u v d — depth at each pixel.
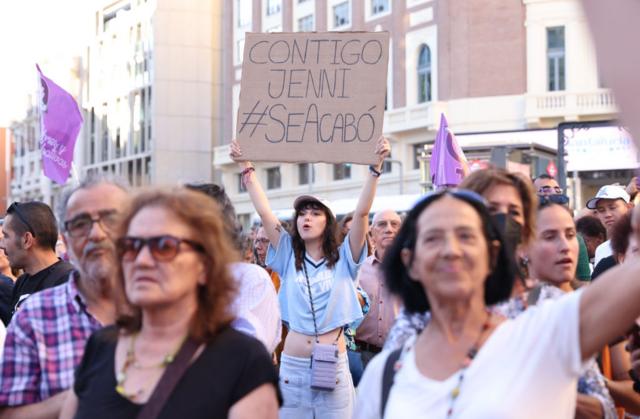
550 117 31.72
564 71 31.88
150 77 50.28
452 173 7.41
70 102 8.64
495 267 2.73
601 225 7.50
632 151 1.59
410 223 2.80
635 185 8.58
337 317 6.02
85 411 2.79
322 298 6.04
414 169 35.62
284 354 6.11
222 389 2.71
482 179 3.37
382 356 2.91
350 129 6.39
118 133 54.22
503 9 32.81
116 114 54.56
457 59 33.59
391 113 35.84
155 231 2.75
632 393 3.67
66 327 3.45
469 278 2.61
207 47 50.34
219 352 2.77
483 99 32.94
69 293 3.51
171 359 2.74
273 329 4.30
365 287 6.94
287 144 6.47
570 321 2.46
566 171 15.45
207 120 50.25
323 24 40.16
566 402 2.49
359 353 6.74
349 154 6.36
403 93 35.97
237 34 46.91
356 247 6.14
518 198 3.37
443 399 2.55
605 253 6.60
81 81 59.12
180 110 49.78
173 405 2.67
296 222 6.19
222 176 47.00
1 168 68.75
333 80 6.49
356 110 6.41
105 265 3.44
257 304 4.19
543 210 3.73
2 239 7.67
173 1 49.88
